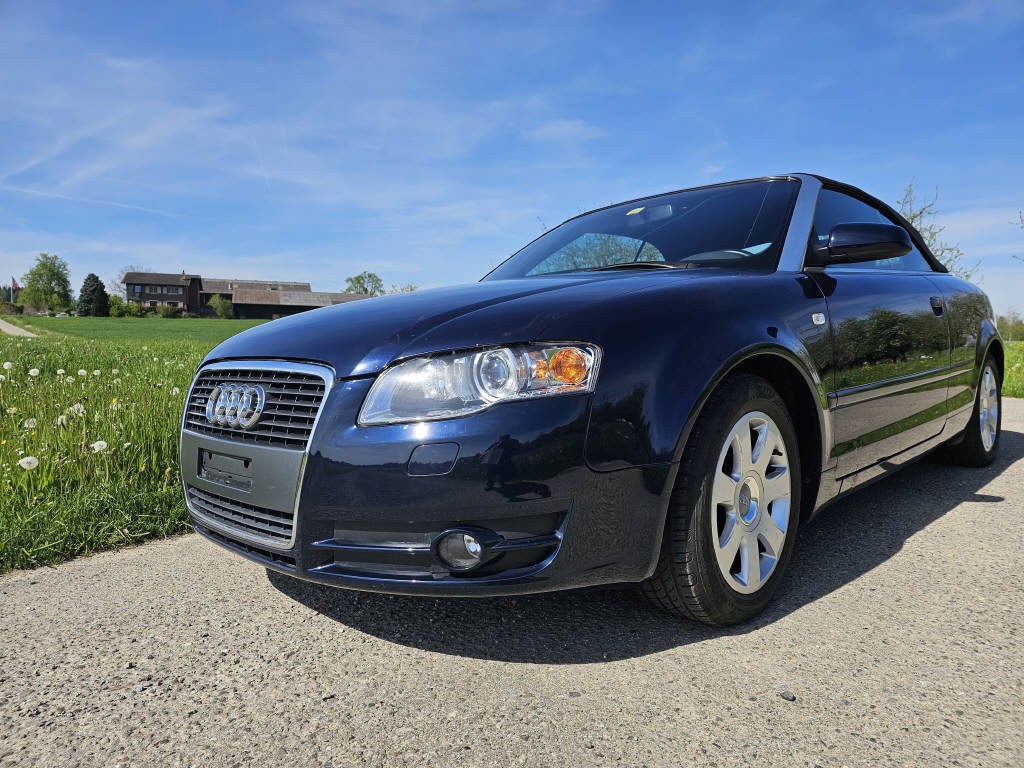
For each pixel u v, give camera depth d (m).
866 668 1.69
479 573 1.64
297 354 1.86
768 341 1.96
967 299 3.50
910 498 3.23
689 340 1.80
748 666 1.72
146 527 2.90
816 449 2.21
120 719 1.56
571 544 1.64
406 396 1.66
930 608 2.04
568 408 1.62
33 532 2.69
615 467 1.65
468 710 1.55
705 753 1.37
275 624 2.04
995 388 3.90
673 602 1.87
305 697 1.63
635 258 2.67
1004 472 3.72
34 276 117.50
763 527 2.02
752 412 1.95
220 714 1.57
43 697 1.66
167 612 2.14
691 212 2.83
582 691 1.62
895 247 2.35
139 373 6.75
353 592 2.28
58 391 5.14
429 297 2.15
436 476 1.59
